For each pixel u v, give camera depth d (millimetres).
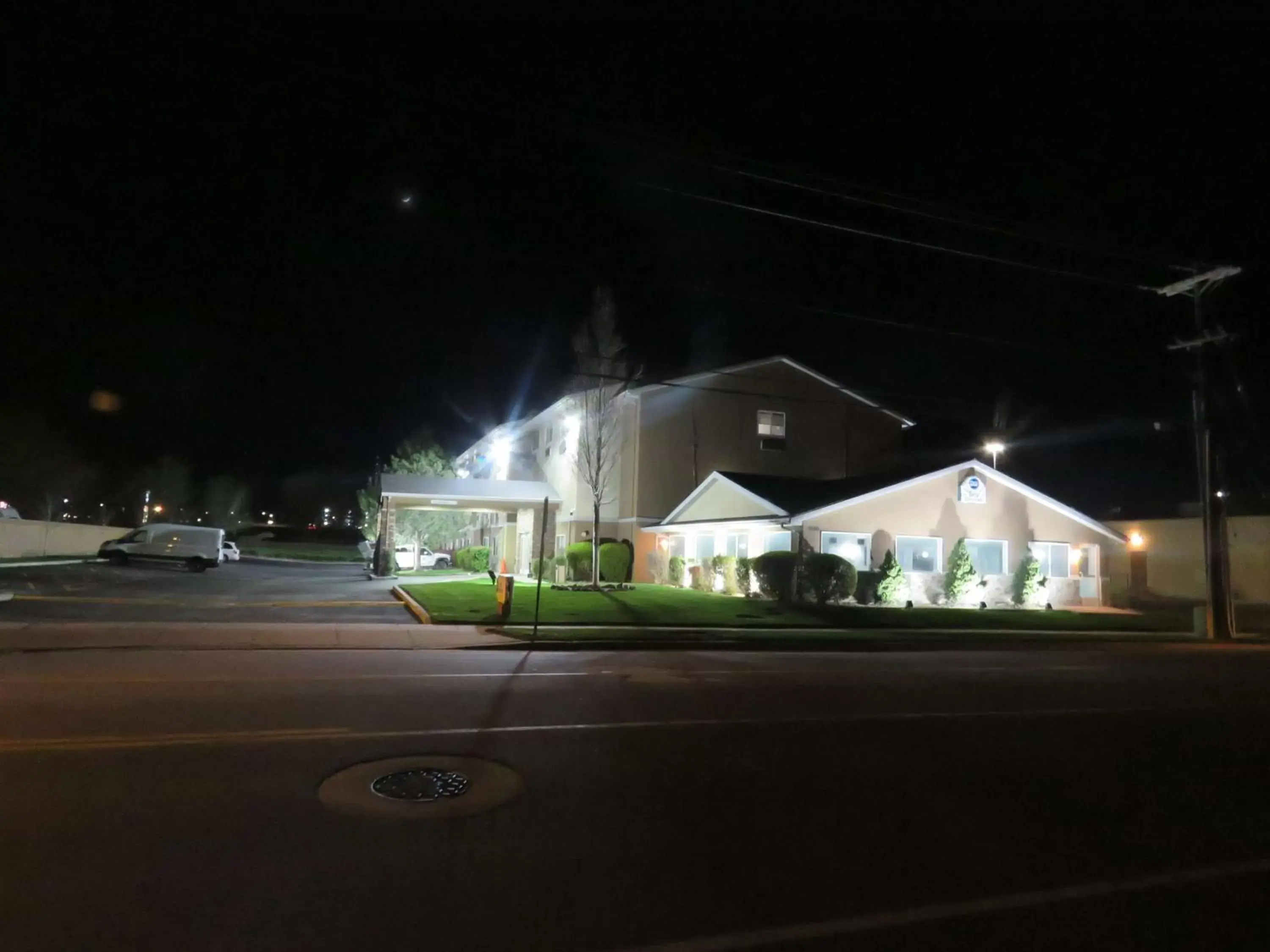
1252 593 32562
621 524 32344
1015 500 27859
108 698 9664
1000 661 16438
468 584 28719
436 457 45938
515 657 14742
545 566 32438
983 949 4289
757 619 21000
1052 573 28062
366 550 46125
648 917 4500
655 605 23141
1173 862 5551
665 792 6676
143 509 71562
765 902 4750
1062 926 4582
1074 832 6094
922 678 13422
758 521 26281
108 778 6566
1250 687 13398
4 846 5207
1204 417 23328
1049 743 8789
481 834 5629
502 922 4387
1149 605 31984
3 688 10180
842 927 4473
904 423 35312
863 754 8086
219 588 26984
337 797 6273
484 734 8352
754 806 6418
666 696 10906
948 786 7109
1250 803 6883
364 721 8766
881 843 5738
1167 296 21594
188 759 7148
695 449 32344
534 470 40938
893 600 25203
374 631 17031
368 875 4918
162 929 4199
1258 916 4766
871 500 26000
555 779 6895
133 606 20156
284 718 8773
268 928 4238
